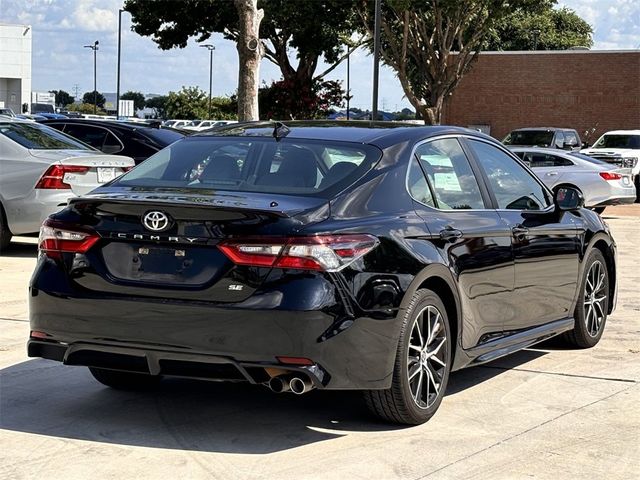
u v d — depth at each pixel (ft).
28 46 197.47
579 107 140.56
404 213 17.56
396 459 15.90
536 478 15.17
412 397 17.24
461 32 112.37
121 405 18.84
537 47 222.89
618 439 17.22
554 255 22.11
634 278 38.06
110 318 16.22
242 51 62.54
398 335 16.63
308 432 17.28
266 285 15.48
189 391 19.95
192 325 15.67
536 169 67.31
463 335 18.72
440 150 19.54
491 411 18.88
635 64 137.39
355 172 17.44
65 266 16.79
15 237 45.62
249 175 17.76
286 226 15.61
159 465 15.47
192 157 18.67
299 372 15.48
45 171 38.45
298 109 127.24
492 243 19.52
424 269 17.13
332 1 114.11
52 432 17.10
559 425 18.02
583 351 24.53
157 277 16.05
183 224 15.89
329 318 15.52
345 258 15.87
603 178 66.54
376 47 99.04
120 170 40.40
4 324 26.12
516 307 20.67
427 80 114.21
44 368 21.56
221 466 15.44
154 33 123.75
